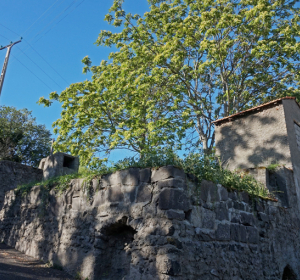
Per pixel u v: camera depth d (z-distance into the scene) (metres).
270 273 6.53
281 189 8.29
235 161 10.45
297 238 8.06
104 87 16.62
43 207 7.55
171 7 16.20
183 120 15.14
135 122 15.27
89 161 15.39
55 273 5.95
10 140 27.70
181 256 4.66
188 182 5.25
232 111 15.25
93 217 6.00
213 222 5.51
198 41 15.30
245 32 14.06
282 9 15.16
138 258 4.96
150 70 15.75
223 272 5.30
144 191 5.29
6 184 11.69
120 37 16.48
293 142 9.64
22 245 7.89
